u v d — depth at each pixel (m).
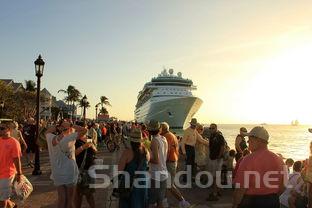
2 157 7.81
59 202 7.67
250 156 5.16
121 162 6.61
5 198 7.83
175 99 61.34
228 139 75.31
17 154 7.93
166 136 9.55
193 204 10.18
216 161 10.96
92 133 16.69
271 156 5.15
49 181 13.73
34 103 83.69
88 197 8.70
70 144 7.66
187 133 13.25
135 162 6.60
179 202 9.64
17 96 79.06
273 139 94.62
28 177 14.73
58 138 7.65
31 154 18.06
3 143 7.85
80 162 8.48
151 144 7.82
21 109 74.75
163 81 65.06
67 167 7.63
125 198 6.56
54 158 7.67
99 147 33.12
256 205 5.05
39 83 16.27
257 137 5.15
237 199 5.17
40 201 10.48
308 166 7.26
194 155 13.23
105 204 10.17
